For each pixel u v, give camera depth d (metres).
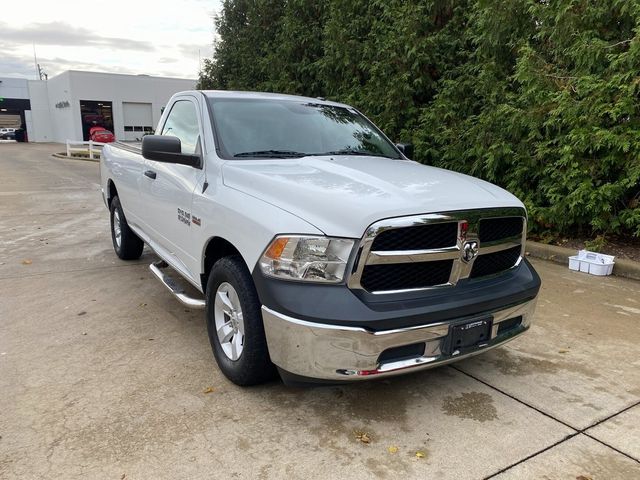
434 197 2.83
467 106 8.08
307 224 2.68
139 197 5.06
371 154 4.26
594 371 3.60
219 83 15.27
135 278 5.57
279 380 3.35
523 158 7.05
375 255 2.60
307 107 4.54
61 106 48.12
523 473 2.53
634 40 5.60
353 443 2.74
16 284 5.33
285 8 12.27
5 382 3.29
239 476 2.47
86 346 3.85
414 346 2.74
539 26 6.96
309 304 2.60
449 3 8.43
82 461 2.54
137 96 46.38
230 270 3.13
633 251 6.39
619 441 2.80
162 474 2.47
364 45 9.41
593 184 6.40
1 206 10.45
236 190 3.22
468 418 3.00
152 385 3.28
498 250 3.12
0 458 2.55
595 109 6.01
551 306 4.86
